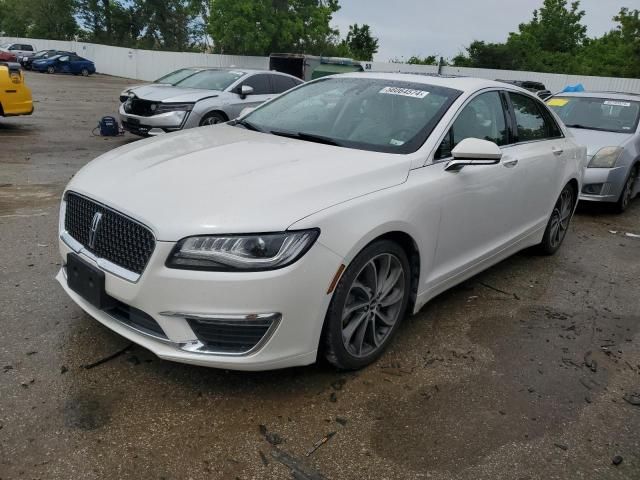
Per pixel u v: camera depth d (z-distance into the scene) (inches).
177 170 116.6
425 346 138.4
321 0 1766.7
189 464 93.4
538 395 121.6
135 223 102.7
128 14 2415.1
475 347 140.1
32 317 135.7
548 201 193.8
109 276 106.0
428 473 95.8
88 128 498.6
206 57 1635.1
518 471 98.0
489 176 150.6
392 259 124.8
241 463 94.6
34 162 326.0
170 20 2418.8
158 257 98.8
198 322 100.4
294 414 108.0
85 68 1627.7
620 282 195.9
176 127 383.9
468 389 121.4
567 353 141.4
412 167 128.4
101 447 95.5
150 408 106.4
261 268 98.5
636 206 327.0
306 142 140.4
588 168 286.7
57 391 109.0
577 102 338.3
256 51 1643.7
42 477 88.2
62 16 2440.9
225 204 102.3
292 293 101.3
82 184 117.8
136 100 393.7
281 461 95.7
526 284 186.4
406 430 106.3
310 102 163.8
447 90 152.2
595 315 165.9
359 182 116.6
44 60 1542.8
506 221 167.3
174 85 433.1
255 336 102.2
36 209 225.6
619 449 106.2
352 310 116.6
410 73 173.2
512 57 1673.2
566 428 111.0
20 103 415.8
